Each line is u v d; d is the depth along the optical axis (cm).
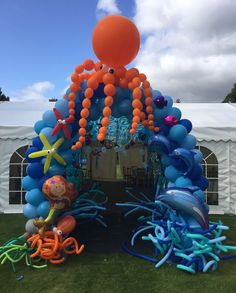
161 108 616
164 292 473
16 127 965
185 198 554
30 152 625
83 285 493
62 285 493
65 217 600
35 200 596
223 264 572
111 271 541
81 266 561
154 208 747
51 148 601
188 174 595
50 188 575
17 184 970
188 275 525
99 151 718
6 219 877
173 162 607
